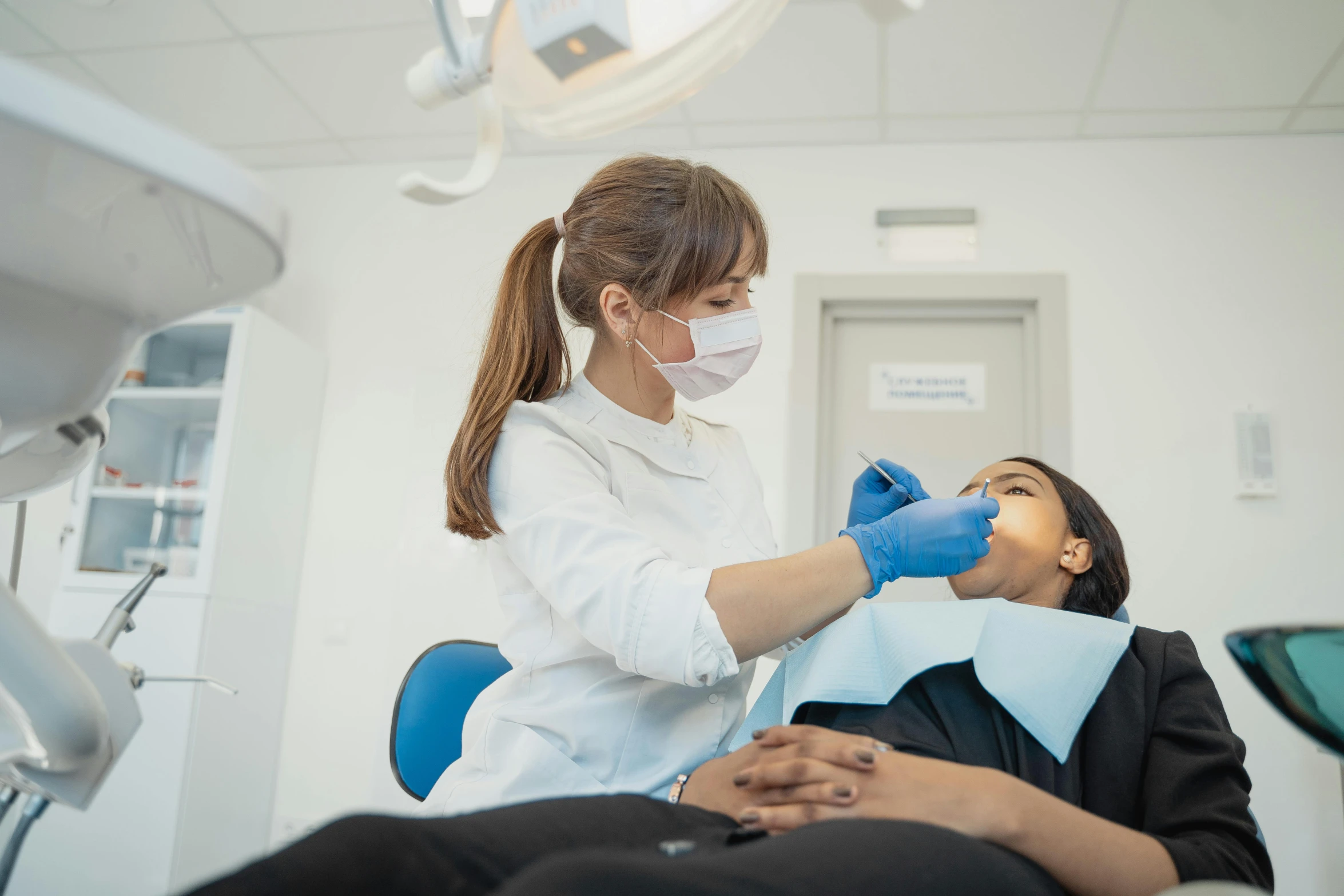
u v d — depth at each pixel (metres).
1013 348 3.42
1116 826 0.73
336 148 3.64
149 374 3.33
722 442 1.45
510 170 3.65
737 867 0.52
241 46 3.03
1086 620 0.99
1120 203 3.33
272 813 3.23
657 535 1.18
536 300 1.26
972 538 1.01
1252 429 3.10
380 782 3.20
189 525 3.18
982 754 0.88
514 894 0.45
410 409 3.51
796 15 2.79
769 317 3.40
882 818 0.68
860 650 0.93
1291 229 3.23
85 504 3.12
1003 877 0.63
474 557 3.33
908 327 3.48
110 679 0.71
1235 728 2.90
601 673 1.12
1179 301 3.23
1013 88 3.11
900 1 0.74
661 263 1.18
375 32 2.94
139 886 2.76
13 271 0.48
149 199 0.46
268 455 3.26
